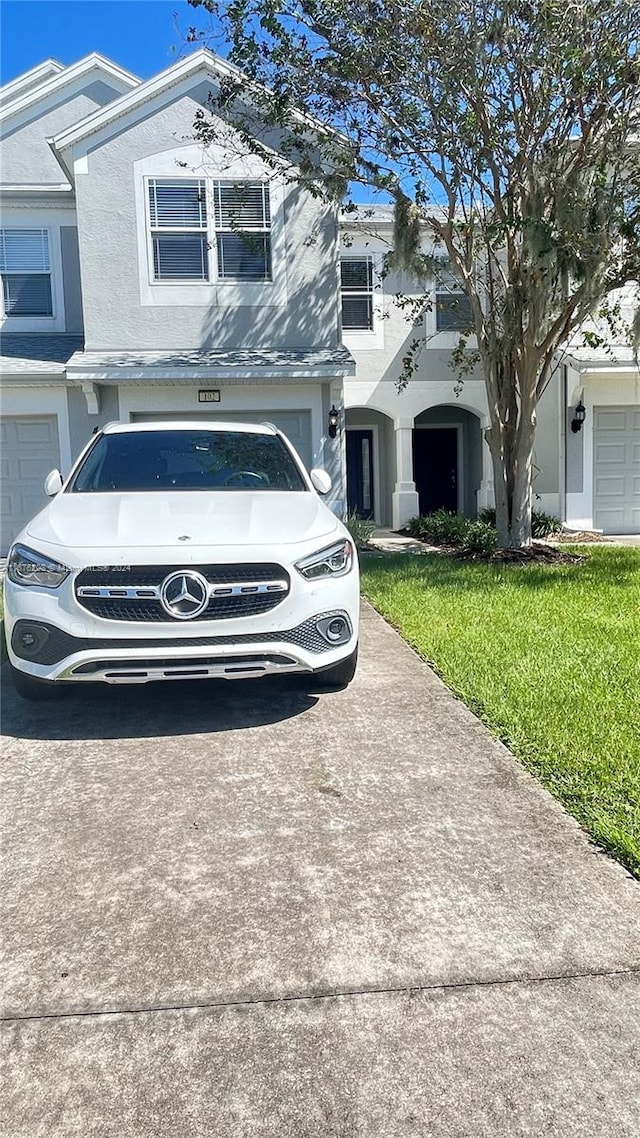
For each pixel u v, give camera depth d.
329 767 3.70
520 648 5.49
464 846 2.97
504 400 10.48
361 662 5.44
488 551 10.69
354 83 8.48
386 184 9.06
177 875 2.81
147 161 11.02
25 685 4.34
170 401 11.45
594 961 2.33
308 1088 1.90
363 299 14.38
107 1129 1.79
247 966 2.33
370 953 2.38
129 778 3.61
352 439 16.61
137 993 2.22
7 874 2.82
